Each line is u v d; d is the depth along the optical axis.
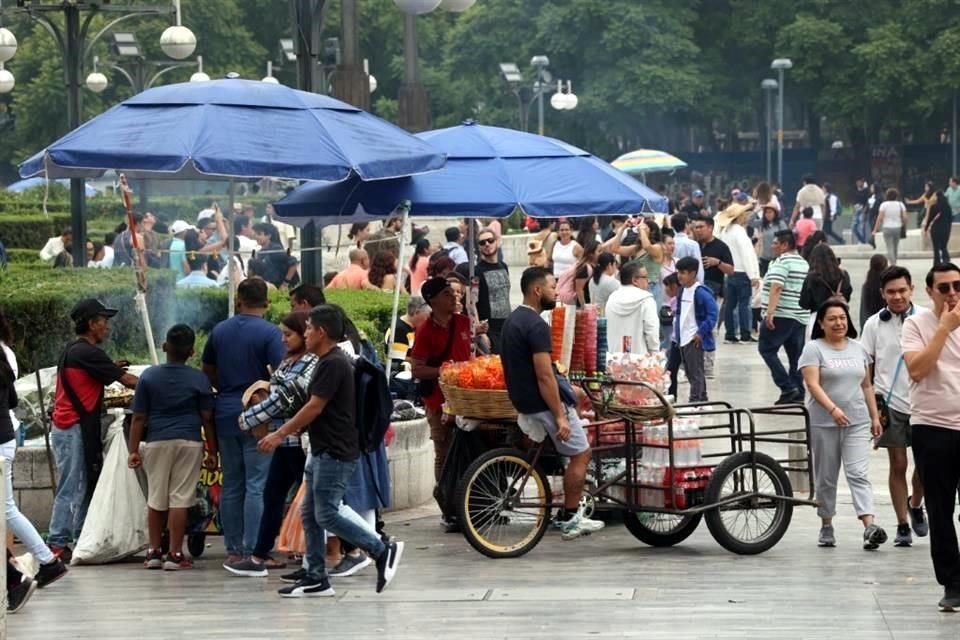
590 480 31.36
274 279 59.66
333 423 25.95
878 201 133.38
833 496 30.72
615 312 43.50
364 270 53.28
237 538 29.39
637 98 180.00
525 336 29.47
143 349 43.62
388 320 45.12
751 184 189.50
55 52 176.62
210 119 32.06
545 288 29.66
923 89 184.38
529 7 187.38
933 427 23.88
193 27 183.62
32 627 24.67
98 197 96.00
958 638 22.23
